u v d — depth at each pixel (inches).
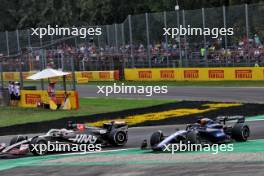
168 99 3998.5
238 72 4867.1
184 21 5359.3
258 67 4739.2
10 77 6555.1
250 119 2758.4
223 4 6939.0
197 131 1860.2
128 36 5846.5
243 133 2009.1
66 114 3494.1
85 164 1684.3
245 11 4916.3
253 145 1913.1
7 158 2009.1
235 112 3053.6
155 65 5595.5
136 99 4153.5
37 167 1711.4
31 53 6166.3
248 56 4874.5
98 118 3176.7
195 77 5182.1
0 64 4367.6
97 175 1448.1
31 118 3395.7
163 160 1632.6
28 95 4052.7
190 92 4306.1
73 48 6343.5
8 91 4220.0
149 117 3075.8
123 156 1819.6
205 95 4045.3
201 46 5221.5
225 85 4594.0
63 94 3774.6
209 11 5157.5
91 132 2096.5
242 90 4158.5
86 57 6146.7
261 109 3120.1
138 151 1957.4
